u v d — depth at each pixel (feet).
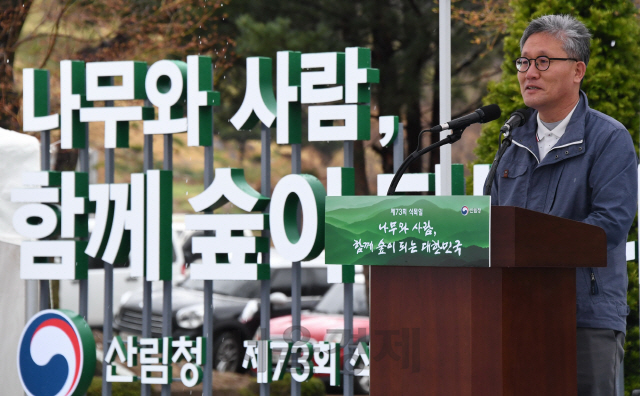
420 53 59.82
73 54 61.72
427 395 14.61
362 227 14.79
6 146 32.09
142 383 29.89
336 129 27.91
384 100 60.49
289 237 28.09
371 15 59.77
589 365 17.31
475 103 64.34
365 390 46.21
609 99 32.81
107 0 60.90
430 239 14.20
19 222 31.71
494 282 14.15
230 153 106.01
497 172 18.98
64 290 75.92
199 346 29.27
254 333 61.93
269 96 29.32
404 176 27.76
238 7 62.44
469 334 14.24
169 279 29.89
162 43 61.67
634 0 38.19
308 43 59.00
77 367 30.55
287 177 27.89
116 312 75.82
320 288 70.03
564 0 33.45
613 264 17.54
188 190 114.52
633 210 17.16
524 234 13.78
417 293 14.74
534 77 17.74
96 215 30.86
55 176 31.60
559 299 15.06
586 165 17.63
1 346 32.40
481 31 60.49
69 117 31.35
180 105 30.25
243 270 28.63
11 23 56.65
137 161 98.99
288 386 49.55
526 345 14.51
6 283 32.40
